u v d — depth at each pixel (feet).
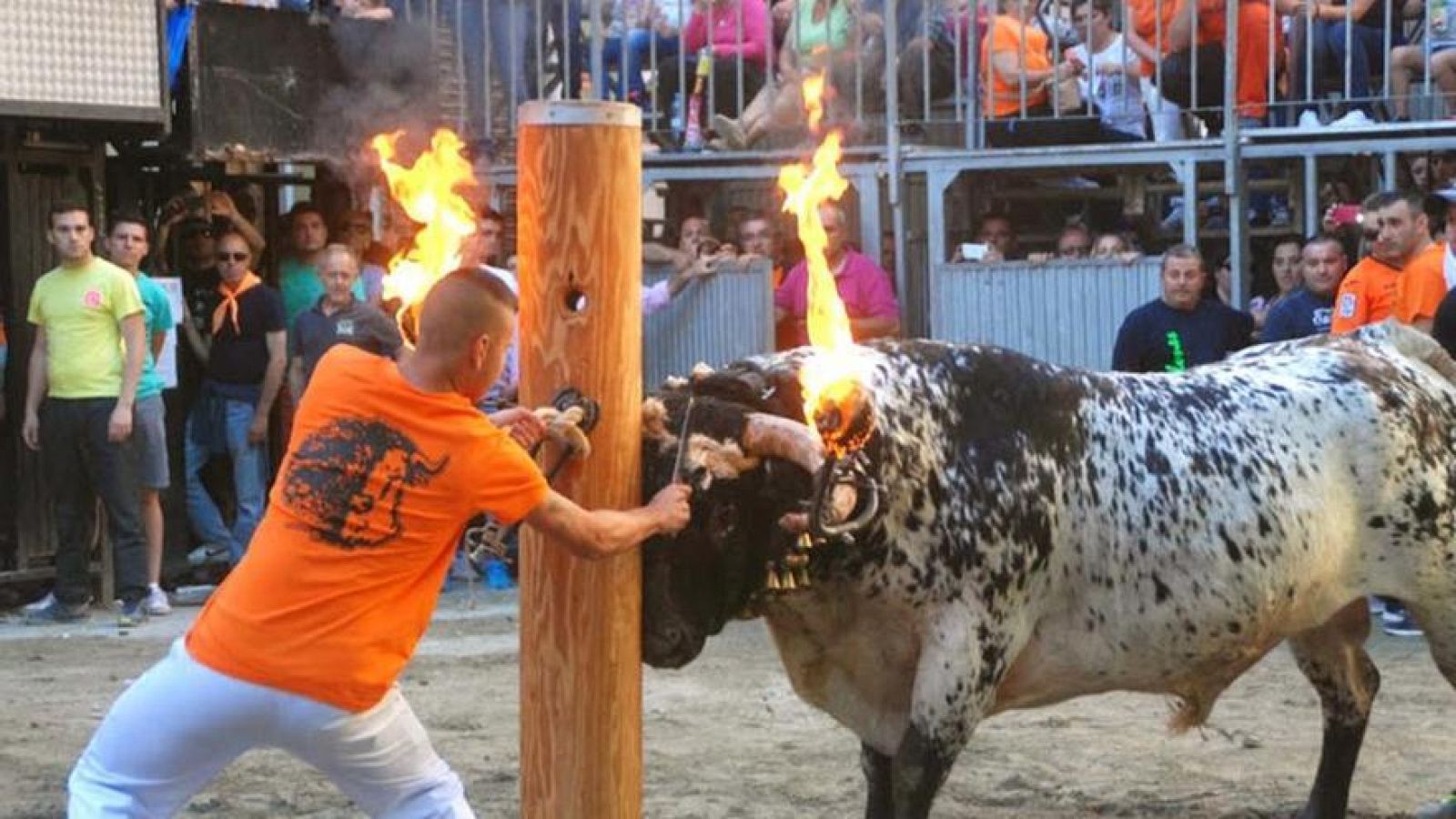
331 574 20.98
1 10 49.57
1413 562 28.04
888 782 25.94
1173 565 25.94
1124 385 26.66
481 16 57.77
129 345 50.06
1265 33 54.49
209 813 31.55
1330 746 30.30
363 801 21.76
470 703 39.86
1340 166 56.85
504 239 57.82
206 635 21.12
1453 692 39.93
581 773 22.20
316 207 58.65
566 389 21.95
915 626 24.49
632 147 22.06
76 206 50.08
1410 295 43.91
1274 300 52.29
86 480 50.83
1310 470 27.04
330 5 56.80
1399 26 54.49
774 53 58.85
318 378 21.62
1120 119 56.13
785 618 24.66
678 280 54.60
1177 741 36.14
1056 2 55.21
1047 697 26.30
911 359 24.66
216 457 55.77
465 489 21.04
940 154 56.13
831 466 22.20
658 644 22.82
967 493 24.39
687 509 22.03
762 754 35.27
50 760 35.50
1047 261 54.80
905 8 57.31
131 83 52.11
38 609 51.47
